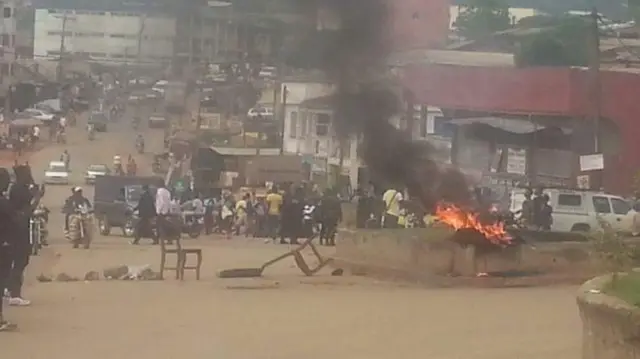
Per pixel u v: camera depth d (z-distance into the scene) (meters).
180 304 15.39
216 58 69.50
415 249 20.28
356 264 21.39
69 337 11.81
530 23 55.41
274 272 22.00
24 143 67.31
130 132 72.25
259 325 12.88
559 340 11.48
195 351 10.78
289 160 51.94
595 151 39.19
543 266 19.75
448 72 44.66
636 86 40.69
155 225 31.16
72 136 72.12
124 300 15.95
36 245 25.83
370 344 11.20
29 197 14.66
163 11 76.06
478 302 15.97
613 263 8.30
